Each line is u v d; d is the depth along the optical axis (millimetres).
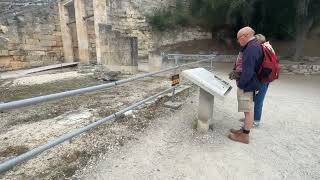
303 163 3561
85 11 16969
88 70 14391
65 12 18250
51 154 3697
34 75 13344
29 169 3299
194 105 6215
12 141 4320
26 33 17016
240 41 3961
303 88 10055
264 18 16797
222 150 3879
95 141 4137
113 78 11039
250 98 3932
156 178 3160
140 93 7992
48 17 18016
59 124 5148
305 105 6773
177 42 23984
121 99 7227
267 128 4848
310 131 4738
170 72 11648
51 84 10406
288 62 15336
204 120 4480
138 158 3621
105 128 4703
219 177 3203
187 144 4070
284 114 5809
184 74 4184
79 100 7242
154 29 23391
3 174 3170
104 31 13375
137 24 22734
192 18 23484
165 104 6145
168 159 3605
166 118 5273
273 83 11266
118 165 3426
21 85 10398
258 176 3236
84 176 3156
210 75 4711
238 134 4188
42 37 17906
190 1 22344
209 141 4172
